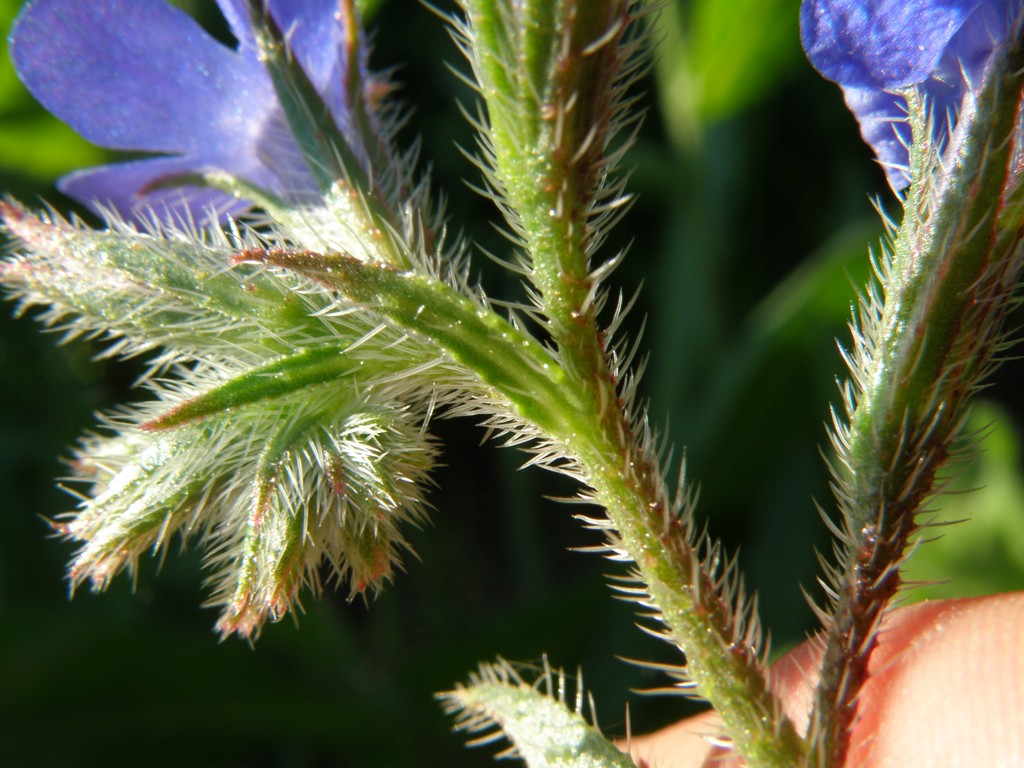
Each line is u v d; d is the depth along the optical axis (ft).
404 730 0.26
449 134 0.31
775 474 0.27
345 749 0.25
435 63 0.31
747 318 0.30
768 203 0.31
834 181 0.31
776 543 0.26
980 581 0.23
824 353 0.25
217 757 0.25
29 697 0.23
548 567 0.31
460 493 0.32
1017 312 0.28
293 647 0.25
